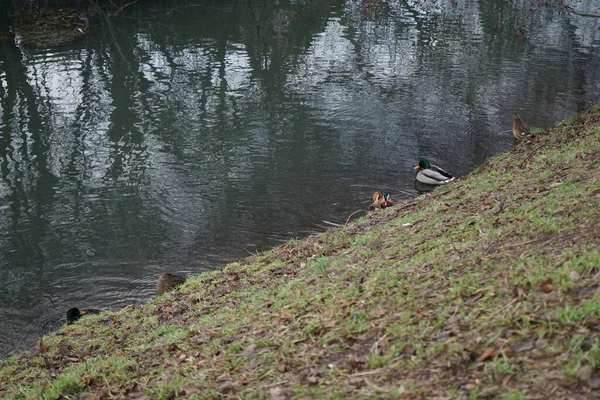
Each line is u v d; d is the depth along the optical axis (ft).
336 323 20.43
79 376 24.52
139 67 88.28
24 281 42.96
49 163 61.72
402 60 90.27
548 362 14.66
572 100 74.43
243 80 83.30
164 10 116.67
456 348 16.31
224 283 34.22
